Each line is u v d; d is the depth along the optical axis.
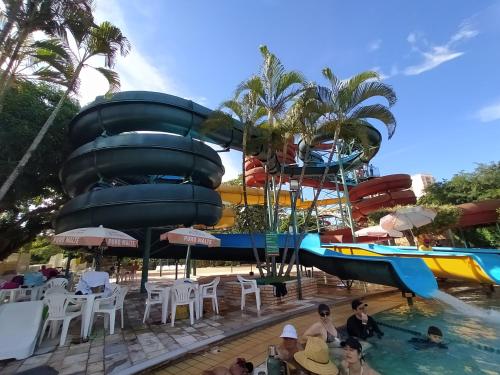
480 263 8.26
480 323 5.91
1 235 14.38
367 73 9.81
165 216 10.07
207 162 12.12
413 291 7.33
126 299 10.38
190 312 6.36
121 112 11.37
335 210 31.22
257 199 23.92
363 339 4.96
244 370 3.53
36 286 8.03
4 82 8.27
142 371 3.94
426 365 3.92
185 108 12.31
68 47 9.16
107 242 7.17
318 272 16.25
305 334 4.63
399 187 23.84
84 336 5.34
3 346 4.44
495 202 19.08
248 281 7.76
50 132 12.60
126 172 10.66
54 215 15.45
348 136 11.03
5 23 7.98
